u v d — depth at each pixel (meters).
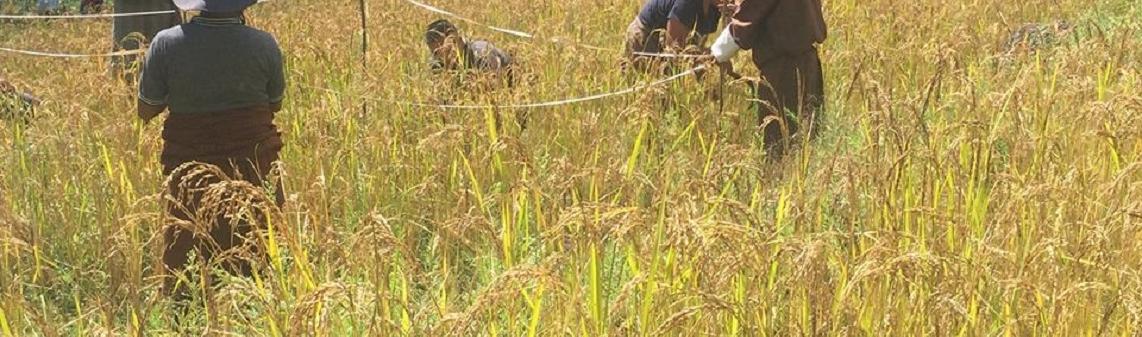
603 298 4.45
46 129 6.91
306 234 4.93
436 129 6.74
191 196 4.81
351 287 3.72
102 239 5.57
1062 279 3.96
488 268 5.13
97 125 7.03
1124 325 3.83
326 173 6.33
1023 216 4.47
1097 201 4.54
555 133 6.99
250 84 5.34
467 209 5.58
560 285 3.71
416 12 11.73
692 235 3.83
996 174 4.70
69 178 6.27
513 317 4.05
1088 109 5.27
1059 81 6.77
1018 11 10.09
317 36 10.12
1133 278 3.85
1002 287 4.04
